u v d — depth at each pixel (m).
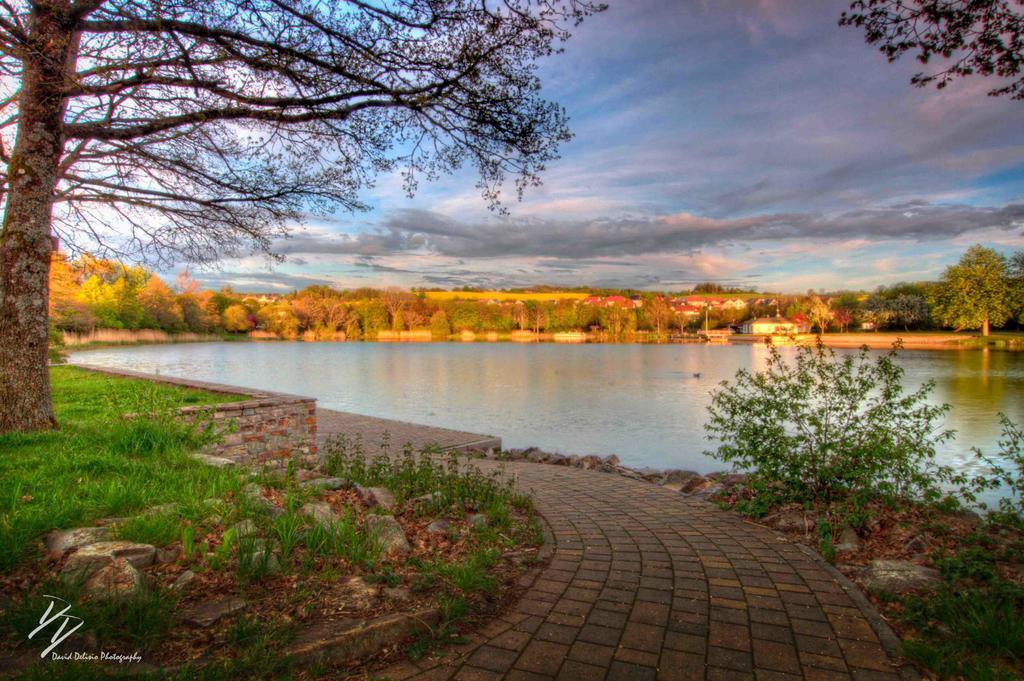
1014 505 4.93
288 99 5.46
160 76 5.50
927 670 2.62
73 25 5.10
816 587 3.57
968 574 3.51
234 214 8.90
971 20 4.30
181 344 84.56
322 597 3.06
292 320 109.81
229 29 5.21
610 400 23.30
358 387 28.09
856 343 76.50
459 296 144.62
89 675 2.23
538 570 3.87
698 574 3.80
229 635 2.62
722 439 6.06
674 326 133.00
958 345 71.00
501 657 2.72
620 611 3.22
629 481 7.17
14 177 6.43
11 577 2.93
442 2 4.86
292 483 5.27
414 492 5.64
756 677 2.57
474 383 30.30
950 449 13.43
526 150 5.73
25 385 6.45
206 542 3.50
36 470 4.69
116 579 2.87
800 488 5.48
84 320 62.00
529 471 8.03
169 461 5.55
